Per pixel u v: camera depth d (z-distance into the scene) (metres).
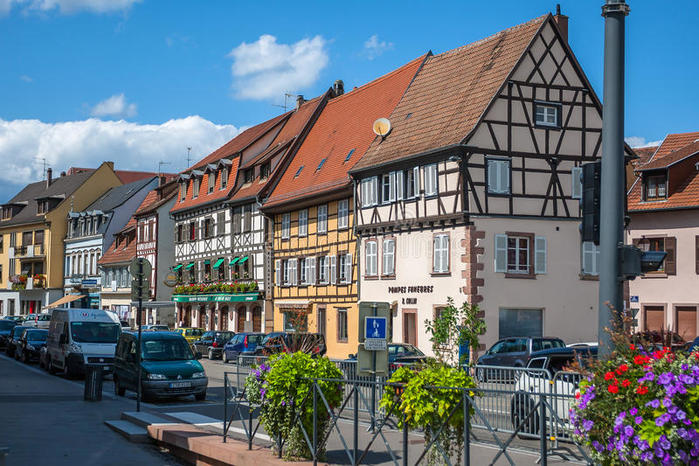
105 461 13.69
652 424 5.98
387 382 9.30
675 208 39.69
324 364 11.50
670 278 40.34
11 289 92.88
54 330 33.81
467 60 37.91
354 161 40.62
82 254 83.38
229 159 55.75
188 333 48.94
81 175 93.56
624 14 8.75
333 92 52.72
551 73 33.97
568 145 34.00
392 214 36.44
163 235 66.19
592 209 8.88
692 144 41.88
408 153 35.44
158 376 23.02
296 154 49.28
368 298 38.16
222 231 55.03
